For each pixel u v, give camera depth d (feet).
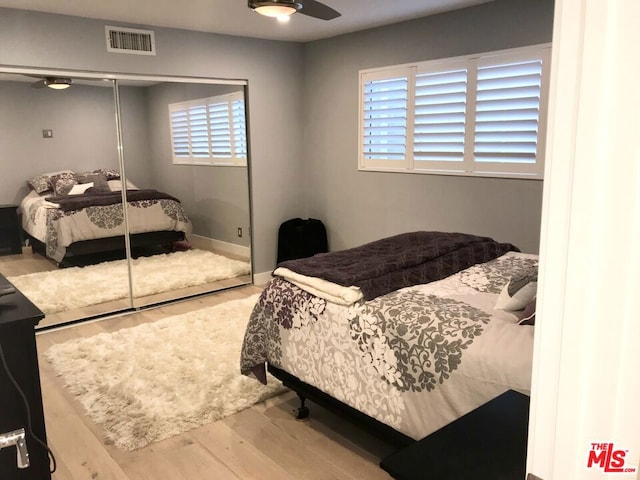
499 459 3.80
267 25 14.20
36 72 12.35
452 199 13.93
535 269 7.51
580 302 1.86
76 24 12.64
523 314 6.78
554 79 1.86
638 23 1.59
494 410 4.52
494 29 12.39
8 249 12.69
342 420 8.99
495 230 13.14
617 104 1.66
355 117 15.99
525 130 12.18
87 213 13.70
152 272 15.10
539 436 2.12
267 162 16.93
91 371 10.70
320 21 13.91
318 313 8.05
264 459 7.89
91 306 14.12
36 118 12.56
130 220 14.43
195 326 13.11
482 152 13.05
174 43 14.33
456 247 10.15
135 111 13.99
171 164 14.88
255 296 15.72
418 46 14.01
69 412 9.26
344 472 7.55
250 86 16.10
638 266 1.69
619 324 1.77
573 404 1.95
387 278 8.38
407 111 14.55
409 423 6.86
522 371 5.80
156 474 7.57
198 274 16.05
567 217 1.86
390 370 7.07
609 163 1.71
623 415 1.81
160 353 11.48
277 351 8.84
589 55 1.71
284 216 17.72
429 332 6.75
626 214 1.69
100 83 13.34
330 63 16.44
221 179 16.01
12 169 12.44
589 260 1.81
